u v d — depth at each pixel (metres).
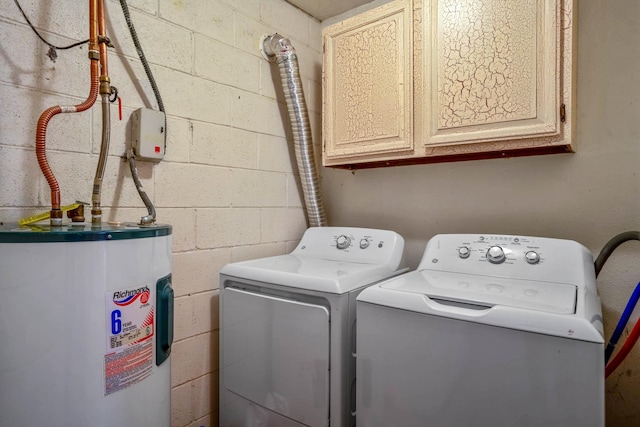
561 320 0.85
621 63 1.34
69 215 1.06
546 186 1.50
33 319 0.80
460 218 1.73
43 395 0.81
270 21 1.92
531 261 1.26
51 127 1.16
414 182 1.88
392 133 1.60
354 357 1.25
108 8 1.30
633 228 1.32
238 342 1.46
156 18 1.43
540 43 1.24
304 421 1.26
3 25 1.07
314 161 2.00
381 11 1.63
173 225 1.49
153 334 0.98
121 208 1.33
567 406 0.83
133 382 0.92
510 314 0.91
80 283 0.83
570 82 1.22
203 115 1.60
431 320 1.01
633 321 1.32
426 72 1.48
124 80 1.34
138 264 0.93
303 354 1.27
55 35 1.17
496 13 1.32
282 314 1.32
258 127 1.86
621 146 1.34
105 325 0.86
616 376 1.35
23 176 1.11
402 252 1.64
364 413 1.14
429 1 1.46
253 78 1.83
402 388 1.06
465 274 1.34
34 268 0.80
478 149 1.39
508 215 1.59
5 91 1.07
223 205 1.69
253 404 1.41
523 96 1.27
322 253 1.76
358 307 1.16
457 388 0.97
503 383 0.91
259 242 1.87
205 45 1.61
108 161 1.30
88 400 0.84
